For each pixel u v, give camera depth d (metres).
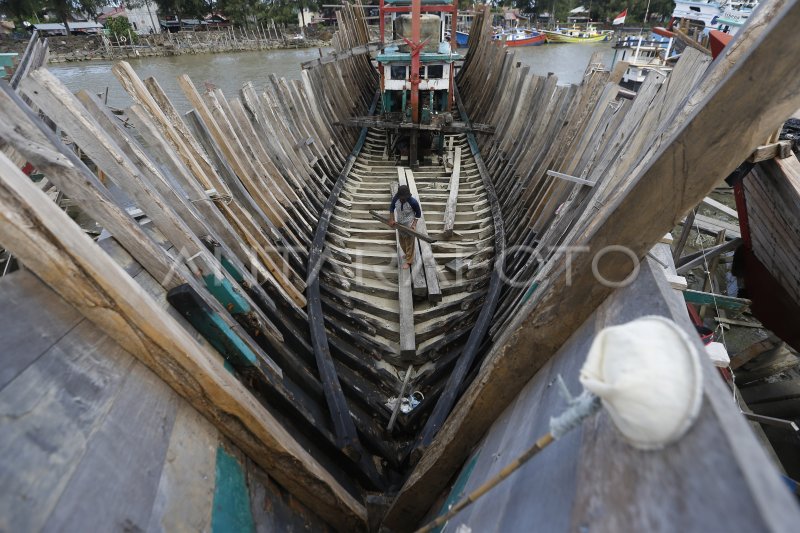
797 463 5.33
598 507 0.99
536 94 7.29
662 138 2.90
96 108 3.01
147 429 1.65
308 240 5.86
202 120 4.68
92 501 1.31
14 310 1.44
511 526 1.38
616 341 1.01
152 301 1.93
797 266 5.43
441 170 8.73
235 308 3.07
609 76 5.01
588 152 4.77
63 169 2.17
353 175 8.62
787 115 1.24
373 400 4.07
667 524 0.79
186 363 1.83
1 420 1.22
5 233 1.42
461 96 13.77
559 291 1.78
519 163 7.20
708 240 9.78
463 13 16.80
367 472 3.32
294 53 38.50
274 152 6.52
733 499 0.69
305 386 3.55
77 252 1.54
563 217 4.41
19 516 1.12
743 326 7.37
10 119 2.11
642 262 1.61
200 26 51.81
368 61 15.86
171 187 3.26
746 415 4.93
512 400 2.16
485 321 4.56
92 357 1.60
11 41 38.31
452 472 2.56
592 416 1.25
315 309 4.69
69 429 1.37
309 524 2.44
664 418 0.86
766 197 5.56
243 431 2.11
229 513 1.83
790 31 1.11
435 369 4.39
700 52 3.29
